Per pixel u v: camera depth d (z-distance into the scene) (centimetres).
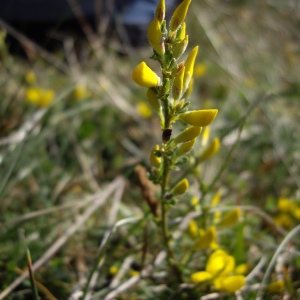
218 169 30
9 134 30
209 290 19
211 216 22
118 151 33
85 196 27
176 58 13
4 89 33
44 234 23
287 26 59
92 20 44
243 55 49
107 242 17
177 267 19
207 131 21
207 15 55
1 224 20
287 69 48
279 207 25
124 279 21
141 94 40
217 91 42
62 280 21
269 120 34
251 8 64
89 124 33
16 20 42
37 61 37
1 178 24
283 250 19
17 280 18
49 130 29
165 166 15
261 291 19
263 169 31
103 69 38
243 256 22
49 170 30
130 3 45
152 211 19
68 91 29
